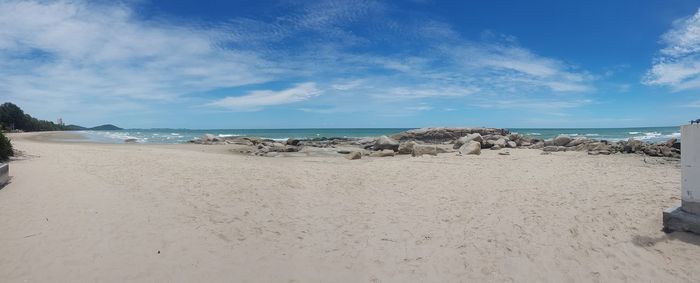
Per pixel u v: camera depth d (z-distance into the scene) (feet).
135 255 18.30
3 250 18.35
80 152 67.56
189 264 17.67
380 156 67.82
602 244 18.84
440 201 28.76
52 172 39.91
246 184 35.29
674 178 33.14
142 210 25.46
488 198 28.99
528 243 19.69
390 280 16.70
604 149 61.67
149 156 61.87
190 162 53.26
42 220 22.76
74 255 18.01
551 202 26.58
